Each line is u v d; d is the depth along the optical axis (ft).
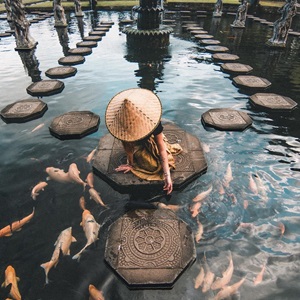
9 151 12.48
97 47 33.83
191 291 6.61
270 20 56.49
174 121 15.25
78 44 34.24
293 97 18.63
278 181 10.46
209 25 49.96
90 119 14.96
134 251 7.54
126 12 68.44
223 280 6.84
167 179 9.21
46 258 7.46
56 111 16.62
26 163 11.61
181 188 10.10
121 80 22.22
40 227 8.44
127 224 8.45
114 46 34.37
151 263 7.20
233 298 6.42
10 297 6.47
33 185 10.30
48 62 27.76
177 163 11.11
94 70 24.94
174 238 7.97
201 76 23.08
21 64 27.27
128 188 10.00
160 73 23.91
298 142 13.19
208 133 13.98
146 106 8.29
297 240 8.02
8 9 51.31
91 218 8.49
